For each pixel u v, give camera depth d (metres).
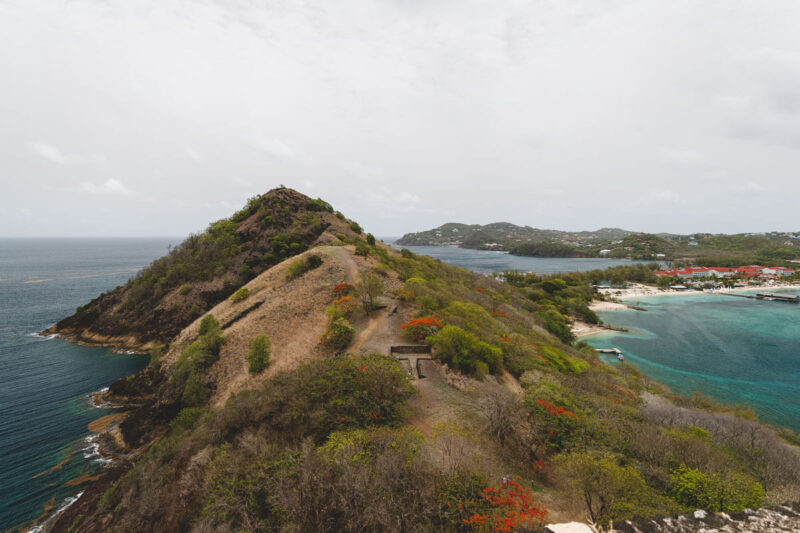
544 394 24.39
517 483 15.80
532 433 19.69
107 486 28.58
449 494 13.64
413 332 34.94
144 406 39.94
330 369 25.17
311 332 39.75
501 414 19.89
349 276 52.62
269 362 36.12
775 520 11.00
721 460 19.06
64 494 28.42
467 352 30.52
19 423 39.38
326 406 21.00
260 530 14.30
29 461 32.59
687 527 10.97
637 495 14.05
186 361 41.06
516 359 35.50
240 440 21.00
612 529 11.67
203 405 36.50
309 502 13.70
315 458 15.72
